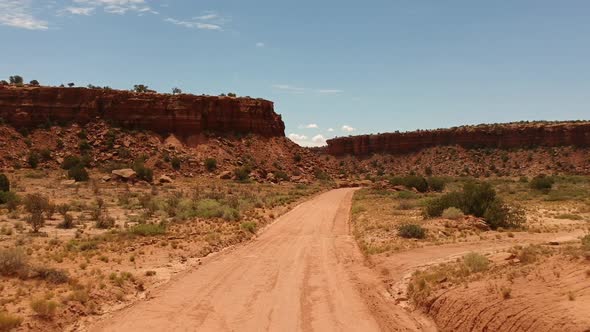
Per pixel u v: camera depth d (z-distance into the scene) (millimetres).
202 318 14711
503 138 152750
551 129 144625
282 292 17812
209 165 102000
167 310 15562
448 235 30609
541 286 12844
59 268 20266
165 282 19547
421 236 29516
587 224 36000
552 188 83688
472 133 158875
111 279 18578
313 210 52438
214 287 18656
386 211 45875
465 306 13211
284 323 14203
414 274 19109
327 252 26656
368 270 21688
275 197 66188
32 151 91875
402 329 13617
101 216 38969
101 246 26391
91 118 104625
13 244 26266
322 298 16953
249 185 90688
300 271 21625
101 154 96625
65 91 104125
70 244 25734
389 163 168000
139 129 107625
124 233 30297
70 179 77062
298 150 130250
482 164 147875
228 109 119438
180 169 98812
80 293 15805
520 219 36188
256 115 123875
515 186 92875
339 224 40500
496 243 26734
